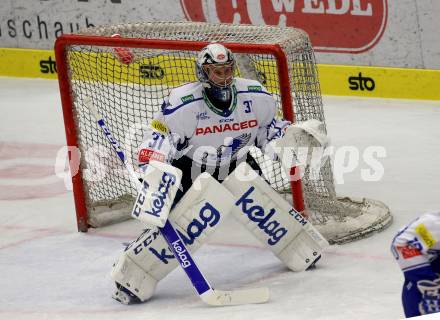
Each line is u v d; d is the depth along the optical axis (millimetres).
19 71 28375
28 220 16781
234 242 14922
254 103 12688
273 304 11773
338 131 21391
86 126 18188
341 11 23938
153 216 11633
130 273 12242
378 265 13180
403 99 23719
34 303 12617
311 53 14812
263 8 24828
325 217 14859
